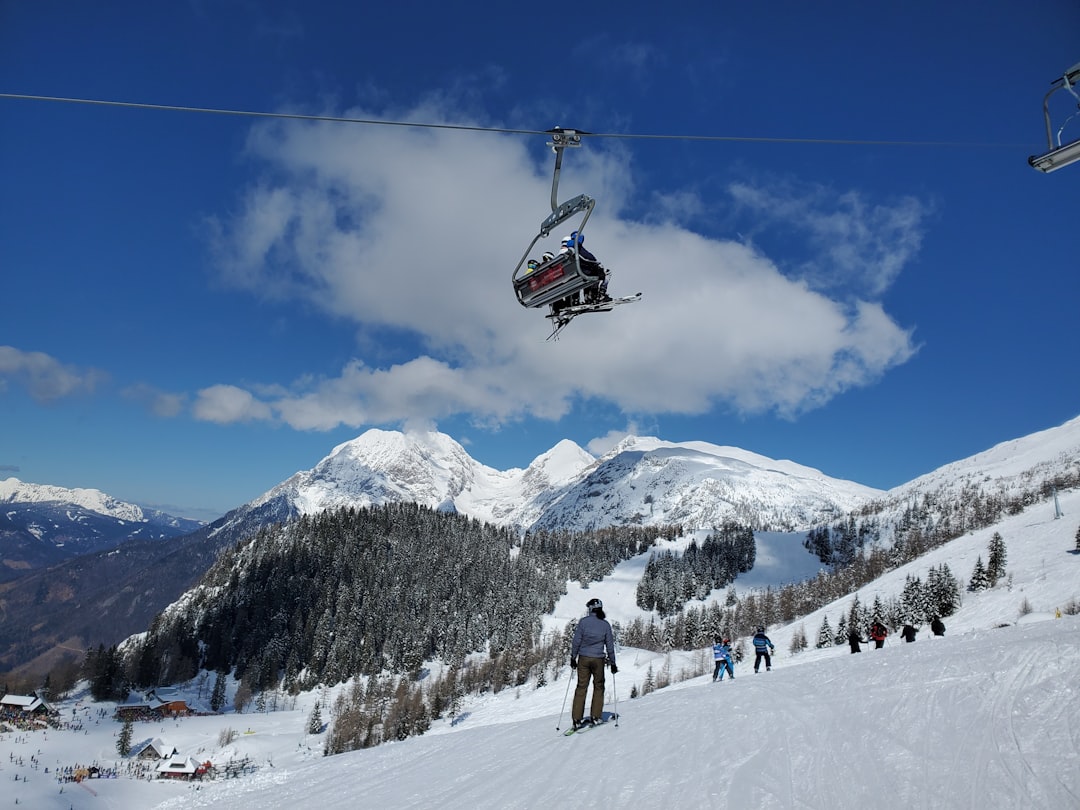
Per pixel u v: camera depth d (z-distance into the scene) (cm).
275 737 12862
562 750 1018
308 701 16188
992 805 579
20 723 13375
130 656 18288
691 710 1185
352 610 19575
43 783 10331
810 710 1025
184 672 17700
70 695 16200
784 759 786
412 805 854
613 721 1198
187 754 11975
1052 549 12131
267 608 19800
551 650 15600
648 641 16762
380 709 12406
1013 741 721
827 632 10794
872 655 1695
